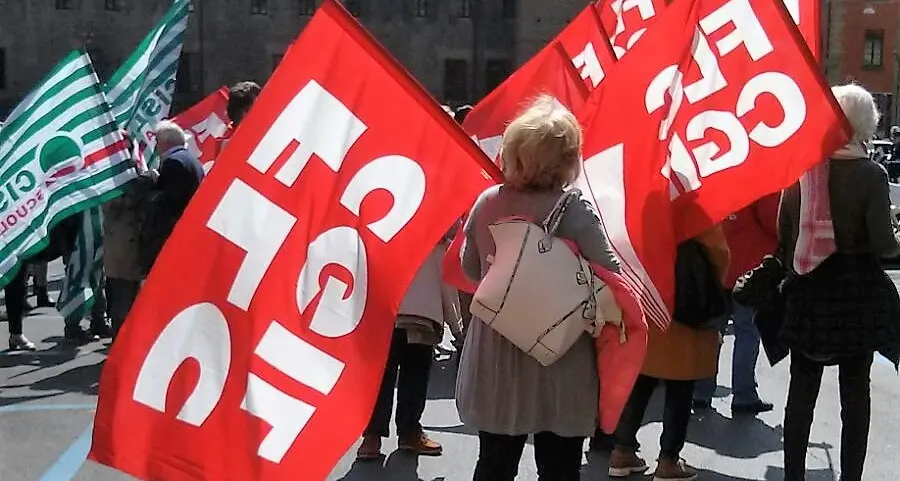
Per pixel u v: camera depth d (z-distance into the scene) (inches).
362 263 122.0
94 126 269.7
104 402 116.8
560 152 123.2
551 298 118.6
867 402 168.2
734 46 167.0
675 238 171.3
